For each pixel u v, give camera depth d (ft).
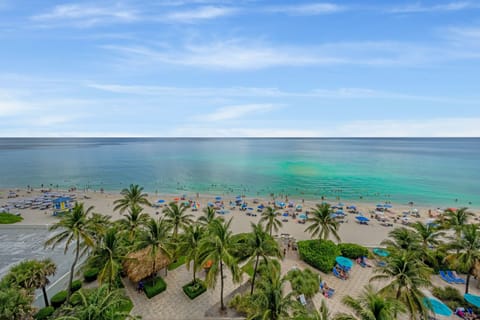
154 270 83.92
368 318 44.47
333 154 609.42
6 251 111.04
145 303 76.23
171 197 239.91
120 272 88.17
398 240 91.35
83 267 73.51
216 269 68.39
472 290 86.17
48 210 180.55
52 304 72.59
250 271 93.30
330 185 286.87
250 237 73.15
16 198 223.30
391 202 224.12
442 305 69.26
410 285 59.77
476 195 242.17
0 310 50.11
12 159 513.04
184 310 73.41
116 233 81.56
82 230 74.33
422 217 178.91
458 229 99.19
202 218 102.99
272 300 51.60
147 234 82.17
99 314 43.70
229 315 71.26
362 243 132.87
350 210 194.90
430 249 105.81
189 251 82.94
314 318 48.67
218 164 449.89
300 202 225.15
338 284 89.81
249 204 214.48
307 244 110.11
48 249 113.09
